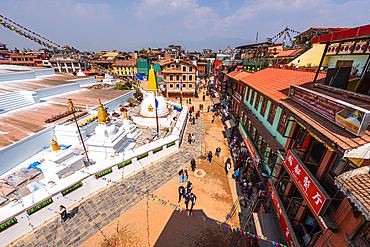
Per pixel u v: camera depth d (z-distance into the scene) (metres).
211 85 49.81
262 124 12.78
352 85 5.70
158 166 15.87
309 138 6.79
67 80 37.03
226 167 15.21
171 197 12.37
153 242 9.37
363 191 3.97
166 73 40.66
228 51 50.41
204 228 10.25
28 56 64.00
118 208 11.30
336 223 5.06
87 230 9.80
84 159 15.21
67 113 19.69
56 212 10.54
